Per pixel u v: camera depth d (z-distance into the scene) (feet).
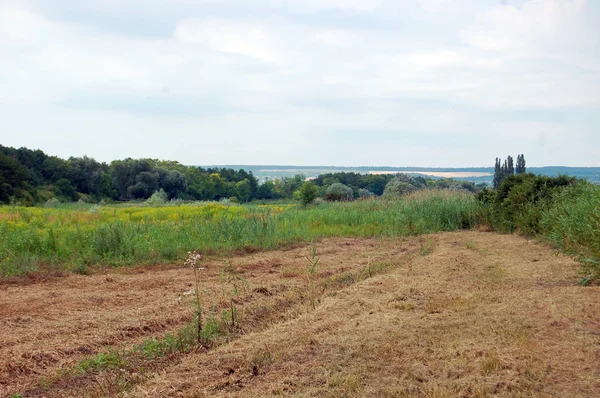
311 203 108.17
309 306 25.38
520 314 20.95
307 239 54.85
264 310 25.23
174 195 260.42
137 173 248.52
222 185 302.66
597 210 31.32
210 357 18.04
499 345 17.52
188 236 47.96
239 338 20.70
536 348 17.02
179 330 21.43
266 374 16.17
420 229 62.03
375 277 31.07
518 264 33.60
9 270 34.71
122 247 41.19
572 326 19.11
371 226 64.54
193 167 314.96
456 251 41.45
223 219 53.72
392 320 20.97
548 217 43.47
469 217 65.98
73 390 16.33
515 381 14.64
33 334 21.67
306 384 15.25
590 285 26.45
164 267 38.50
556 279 28.43
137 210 87.04
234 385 15.47
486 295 24.58
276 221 59.67
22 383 16.87
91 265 38.06
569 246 33.88
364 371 15.87
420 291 26.11
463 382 14.76
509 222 56.34
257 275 35.22
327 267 37.93
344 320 21.52
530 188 56.44
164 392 15.26
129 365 18.26
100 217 71.31
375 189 253.24
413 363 16.34
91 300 27.81
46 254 39.73
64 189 215.31
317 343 18.57
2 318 24.20
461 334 18.86
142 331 22.38
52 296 28.78
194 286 31.37
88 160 236.63
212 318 22.52
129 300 27.89
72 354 19.54
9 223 55.11
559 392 13.97
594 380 14.53
